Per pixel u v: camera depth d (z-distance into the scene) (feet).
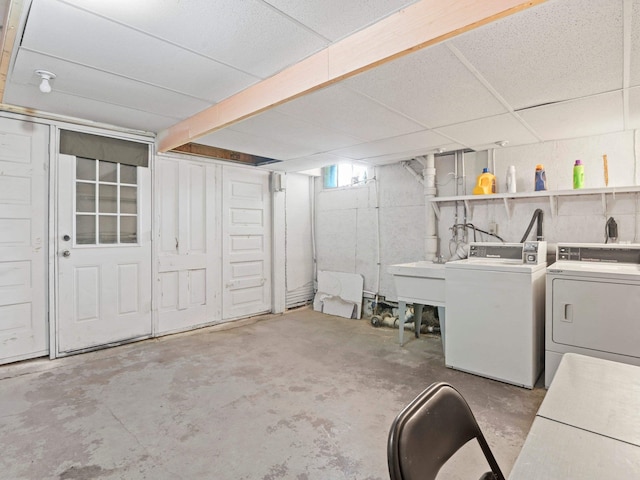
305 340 12.39
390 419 7.18
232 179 14.83
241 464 5.82
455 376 9.30
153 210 12.28
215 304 14.25
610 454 2.77
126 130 11.41
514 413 7.39
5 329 9.53
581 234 10.56
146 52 6.36
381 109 8.50
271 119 9.31
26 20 5.35
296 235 17.48
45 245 10.06
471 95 7.66
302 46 6.18
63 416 7.21
